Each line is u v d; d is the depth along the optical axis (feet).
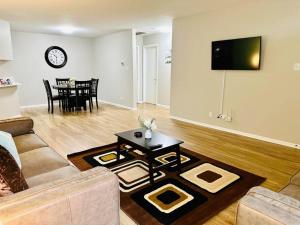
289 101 11.58
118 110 21.88
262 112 12.73
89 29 21.06
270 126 12.49
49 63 24.30
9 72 18.19
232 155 10.70
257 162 9.91
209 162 9.89
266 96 12.44
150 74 25.95
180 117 17.85
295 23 10.93
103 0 12.00
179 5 13.06
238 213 3.30
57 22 17.75
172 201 7.02
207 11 14.43
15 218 2.94
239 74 13.50
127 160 10.05
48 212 3.20
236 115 14.02
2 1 12.09
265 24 11.96
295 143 11.62
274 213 2.97
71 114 19.89
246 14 12.67
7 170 3.82
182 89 17.29
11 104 17.49
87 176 3.86
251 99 13.12
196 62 15.89
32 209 3.07
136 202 6.97
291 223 2.80
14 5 12.88
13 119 8.43
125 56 22.21
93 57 27.48
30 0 11.96
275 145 12.05
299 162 9.92
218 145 12.09
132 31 20.79
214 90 15.02
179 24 16.60
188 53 16.35
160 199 7.12
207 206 6.79
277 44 11.65
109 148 11.57
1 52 16.75
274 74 11.95
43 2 12.32
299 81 11.11
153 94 26.03
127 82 22.54
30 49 22.95
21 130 8.42
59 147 11.71
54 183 3.65
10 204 3.10
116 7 13.42
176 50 17.22
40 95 24.34
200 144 12.25
